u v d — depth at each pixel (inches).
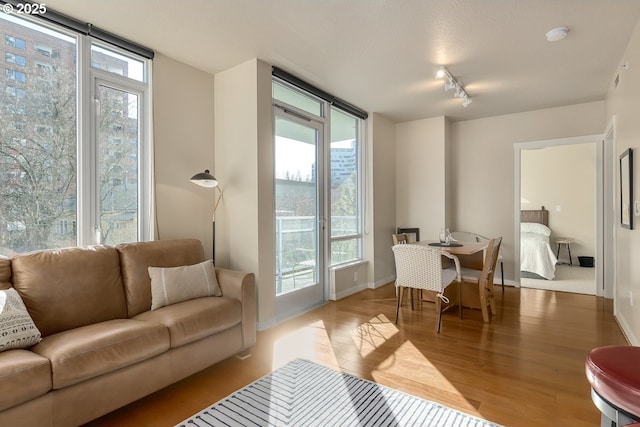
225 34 107.4
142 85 115.8
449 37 109.3
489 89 156.6
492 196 202.7
